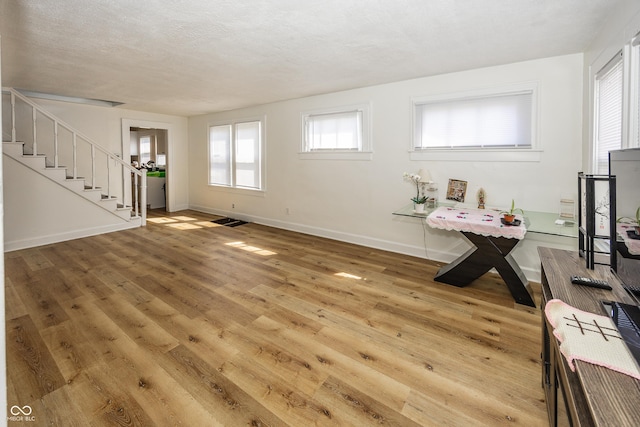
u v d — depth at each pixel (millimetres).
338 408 1599
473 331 2299
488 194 3381
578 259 1706
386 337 2221
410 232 4020
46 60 3158
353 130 4391
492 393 1699
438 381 1793
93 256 3928
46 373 1817
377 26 2363
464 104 3473
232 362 1939
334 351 2061
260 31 2459
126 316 2467
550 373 1395
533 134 3100
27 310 2539
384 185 4160
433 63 3189
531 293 2842
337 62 3182
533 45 2713
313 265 3670
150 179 7512
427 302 2752
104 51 2904
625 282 1235
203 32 2484
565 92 2936
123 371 1843
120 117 5898
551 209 3080
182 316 2480
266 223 5723
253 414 1557
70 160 5309
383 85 4012
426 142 3760
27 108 4812
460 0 2008
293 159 5141
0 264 842
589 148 2646
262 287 3045
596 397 767
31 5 2070
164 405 1602
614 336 995
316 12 2164
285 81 3887
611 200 1324
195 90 4379
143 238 4812
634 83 1865
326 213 4840
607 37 2254
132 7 2102
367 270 3514
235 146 6105
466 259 3006
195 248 4316
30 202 4301
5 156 4062
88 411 1558
